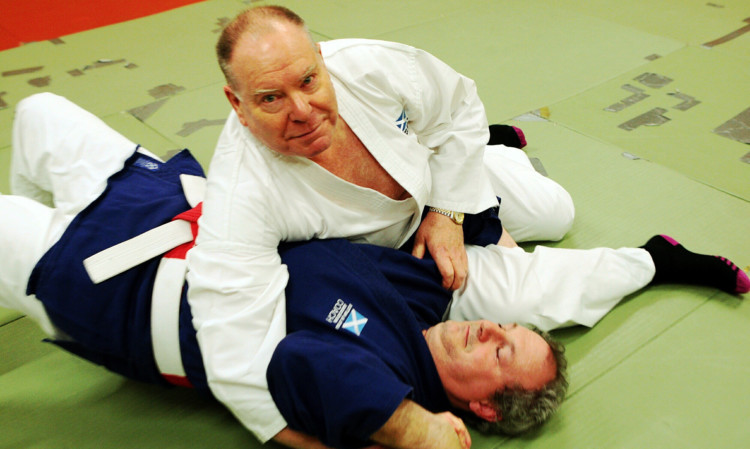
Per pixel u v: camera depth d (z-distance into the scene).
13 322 1.77
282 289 1.30
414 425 1.20
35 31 3.68
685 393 1.48
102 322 1.34
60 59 3.32
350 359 1.19
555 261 1.65
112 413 1.50
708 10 3.76
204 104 2.81
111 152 1.58
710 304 1.72
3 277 1.37
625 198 2.16
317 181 1.32
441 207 1.55
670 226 2.02
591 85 2.93
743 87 2.86
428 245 1.54
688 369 1.54
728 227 2.01
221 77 3.07
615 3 3.90
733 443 1.37
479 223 1.66
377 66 1.38
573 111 2.72
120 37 3.58
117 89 2.98
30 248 1.35
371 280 1.34
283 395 1.21
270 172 1.28
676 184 2.22
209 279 1.22
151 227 1.41
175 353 1.33
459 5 3.91
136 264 1.33
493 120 2.66
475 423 1.42
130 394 1.55
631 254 1.72
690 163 2.33
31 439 1.43
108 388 1.57
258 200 1.26
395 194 1.45
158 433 1.45
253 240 1.25
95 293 1.33
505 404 1.32
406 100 1.44
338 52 1.37
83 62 3.28
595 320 1.66
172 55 3.34
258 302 1.25
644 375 1.53
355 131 1.35
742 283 1.71
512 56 3.23
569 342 1.63
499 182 1.87
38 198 1.76
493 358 1.31
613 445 1.38
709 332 1.64
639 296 1.76
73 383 1.58
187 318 1.31
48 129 1.59
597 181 2.25
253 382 1.21
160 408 1.51
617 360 1.57
